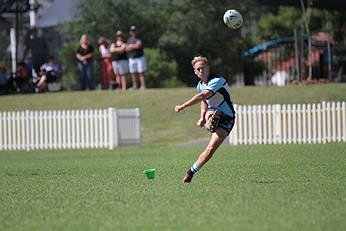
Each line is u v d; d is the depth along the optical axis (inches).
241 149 3774.6
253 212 1595.7
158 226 1457.9
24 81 5885.8
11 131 4566.9
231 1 7337.6
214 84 2094.0
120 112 4478.3
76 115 4490.7
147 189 2052.2
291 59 7352.4
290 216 1540.4
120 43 5383.9
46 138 4530.0
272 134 4247.0
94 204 1787.6
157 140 4682.6
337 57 6501.0
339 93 4970.5
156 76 6722.4
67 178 2487.7
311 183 2121.1
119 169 2800.2
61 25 7849.4
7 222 1578.5
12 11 6348.4
